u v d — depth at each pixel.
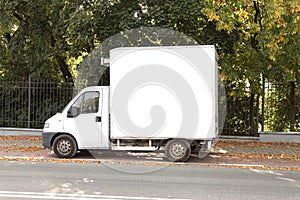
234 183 8.91
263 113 16.56
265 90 16.66
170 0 15.05
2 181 8.67
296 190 8.28
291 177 9.76
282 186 8.66
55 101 17.78
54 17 17.84
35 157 12.14
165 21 14.95
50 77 19.59
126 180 9.04
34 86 17.91
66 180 8.93
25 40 19.03
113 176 9.49
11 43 18.97
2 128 17.45
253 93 16.09
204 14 14.63
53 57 19.56
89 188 8.17
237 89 16.52
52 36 19.31
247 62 15.99
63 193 7.71
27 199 7.16
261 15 16.03
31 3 17.58
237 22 15.90
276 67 15.66
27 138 16.50
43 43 18.73
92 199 7.29
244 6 15.95
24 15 18.50
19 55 19.38
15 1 17.23
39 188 8.08
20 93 18.22
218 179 9.34
